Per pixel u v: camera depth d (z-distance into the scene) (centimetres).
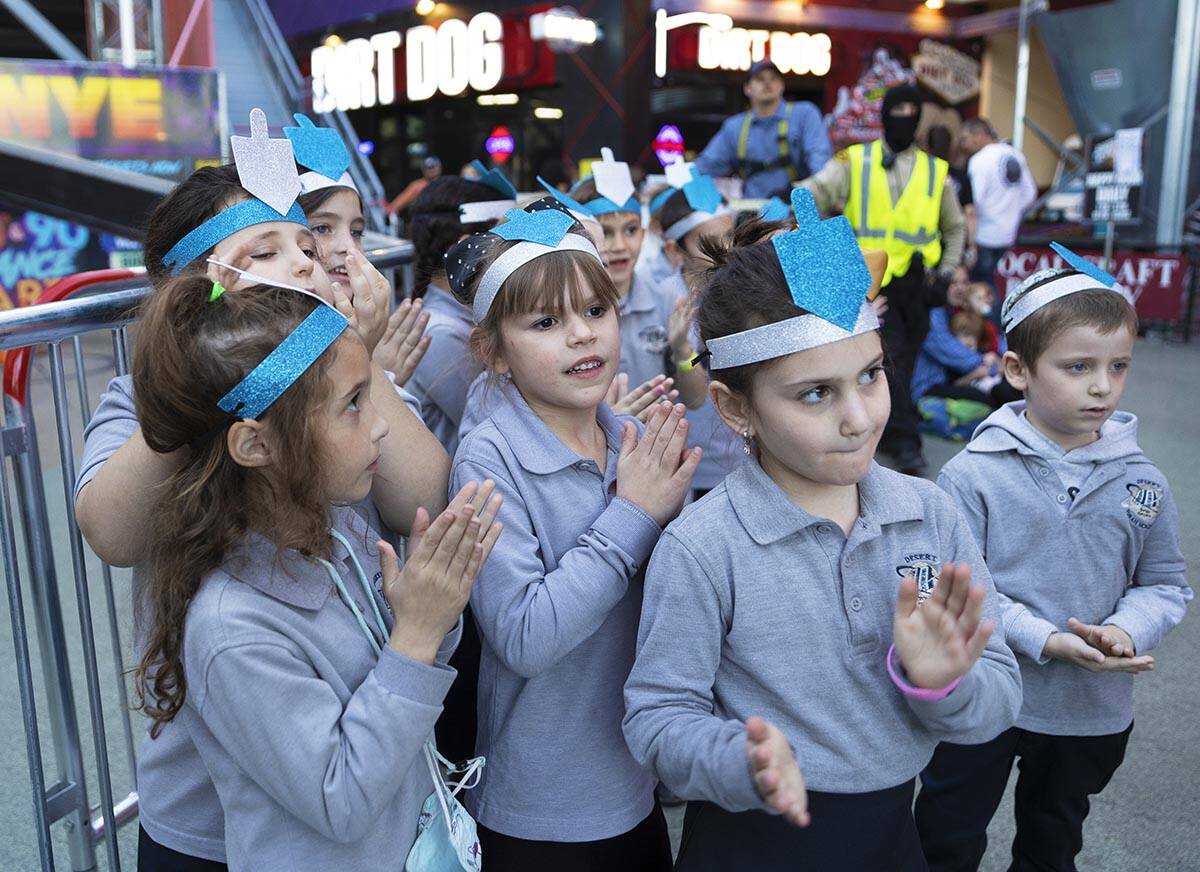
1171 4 988
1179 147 992
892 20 1355
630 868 159
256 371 115
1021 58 1188
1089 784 192
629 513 146
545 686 152
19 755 267
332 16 1527
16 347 162
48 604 198
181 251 146
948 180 556
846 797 134
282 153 150
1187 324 884
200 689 118
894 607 136
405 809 131
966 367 598
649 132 1178
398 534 162
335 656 125
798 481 137
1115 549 186
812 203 129
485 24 1243
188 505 118
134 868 228
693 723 127
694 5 1182
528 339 151
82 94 576
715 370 136
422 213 264
